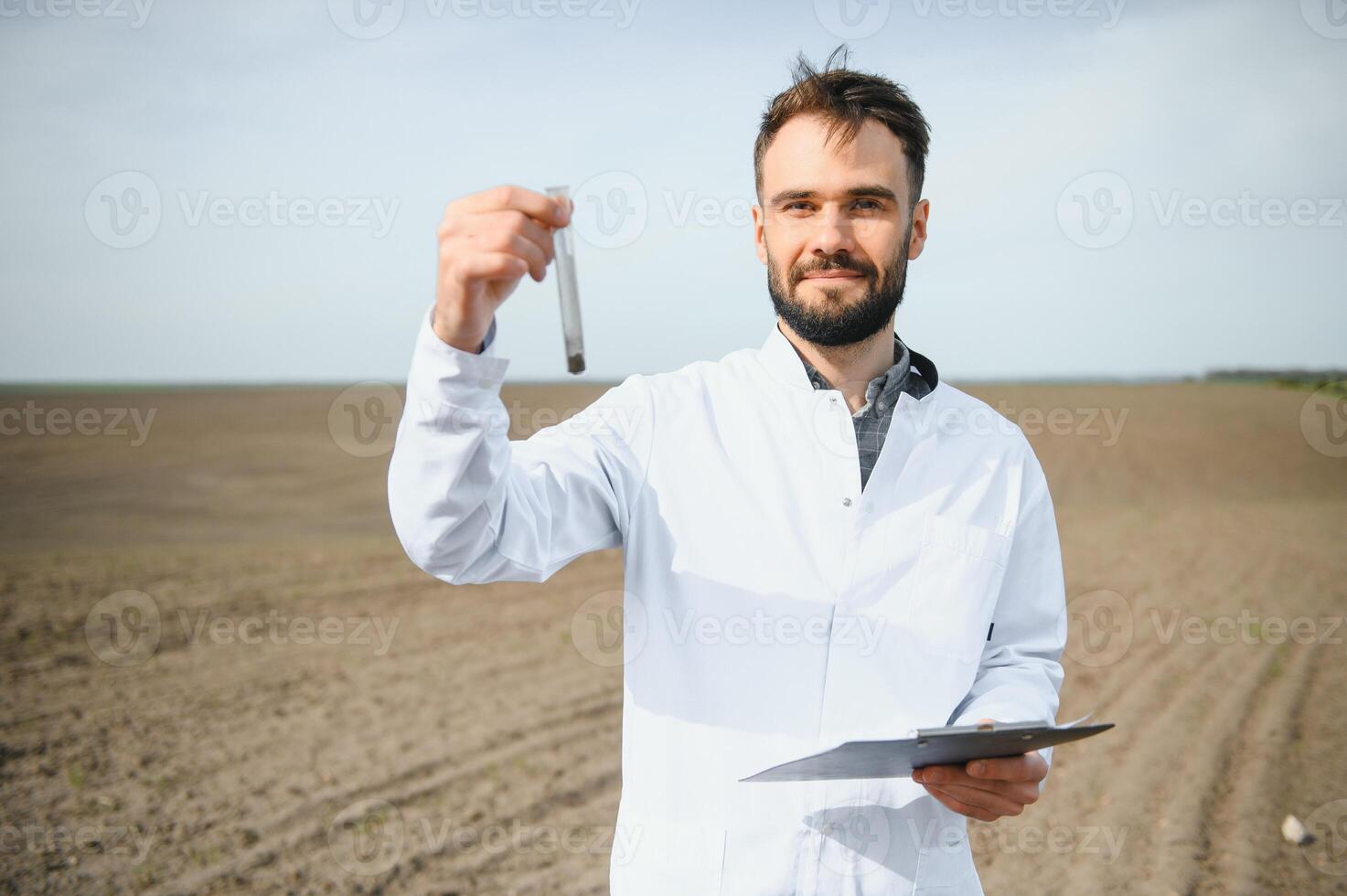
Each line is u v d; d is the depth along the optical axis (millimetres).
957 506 1868
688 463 1808
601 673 6723
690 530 1759
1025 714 1699
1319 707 6035
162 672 6641
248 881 3922
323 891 3857
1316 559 10672
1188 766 5188
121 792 4770
